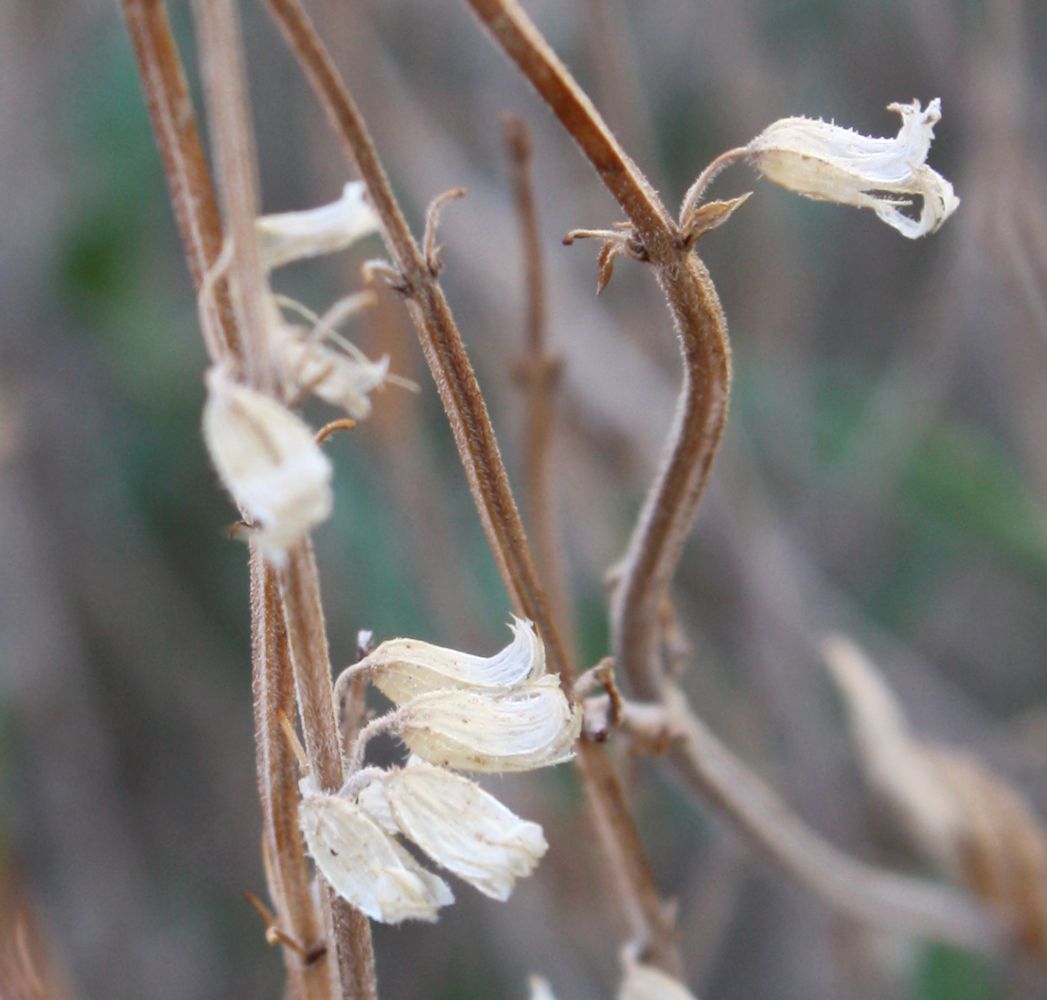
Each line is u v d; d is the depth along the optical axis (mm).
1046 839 342
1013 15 417
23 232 503
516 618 197
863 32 543
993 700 562
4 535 486
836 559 511
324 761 191
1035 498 467
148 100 191
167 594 529
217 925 515
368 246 416
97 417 522
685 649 235
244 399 176
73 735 496
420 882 188
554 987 392
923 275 578
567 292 434
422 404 499
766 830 270
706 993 482
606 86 376
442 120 489
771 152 200
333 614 480
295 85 500
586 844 380
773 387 506
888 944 417
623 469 432
